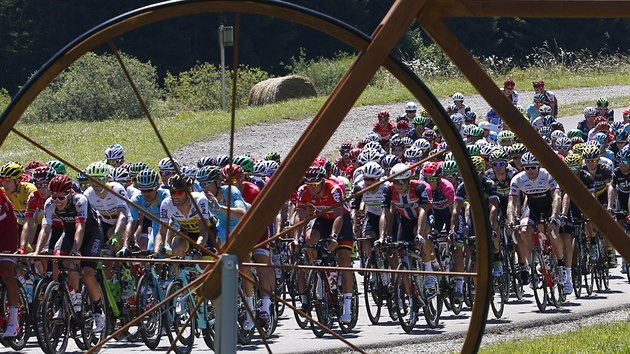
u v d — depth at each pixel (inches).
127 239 922.7
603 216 513.7
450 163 1105.4
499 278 1038.4
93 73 3454.7
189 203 875.4
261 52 5167.3
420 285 984.9
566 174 510.6
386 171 1167.6
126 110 3452.3
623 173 1237.7
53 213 900.0
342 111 476.4
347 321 976.9
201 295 483.5
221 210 887.7
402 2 485.7
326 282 971.3
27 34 4926.2
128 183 1027.3
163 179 1035.3
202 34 5044.3
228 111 3102.9
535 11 504.1
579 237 1163.9
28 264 908.6
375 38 480.1
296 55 5339.6
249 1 471.8
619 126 1808.6
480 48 5413.4
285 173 473.1
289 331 1005.8
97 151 2381.9
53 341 860.0
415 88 486.3
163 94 3863.2
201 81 3853.3
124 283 932.0
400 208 1010.7
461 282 1072.2
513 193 1105.4
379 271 524.4
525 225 1076.5
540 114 2050.9
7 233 886.4
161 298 895.7
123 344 935.0
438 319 1011.9
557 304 1087.0
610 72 3934.5
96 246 898.7
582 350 772.0
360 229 1216.8
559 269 1091.3
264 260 935.0
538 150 505.4
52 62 457.4
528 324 984.9
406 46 4909.0
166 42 4884.4
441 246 1064.2
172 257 877.2
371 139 1700.3
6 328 875.4
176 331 884.6
